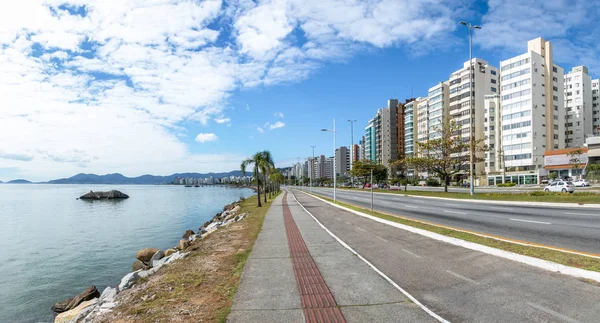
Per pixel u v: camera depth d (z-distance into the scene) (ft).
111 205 230.68
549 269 25.46
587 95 328.29
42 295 49.98
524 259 27.68
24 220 142.00
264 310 19.72
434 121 352.90
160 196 368.89
